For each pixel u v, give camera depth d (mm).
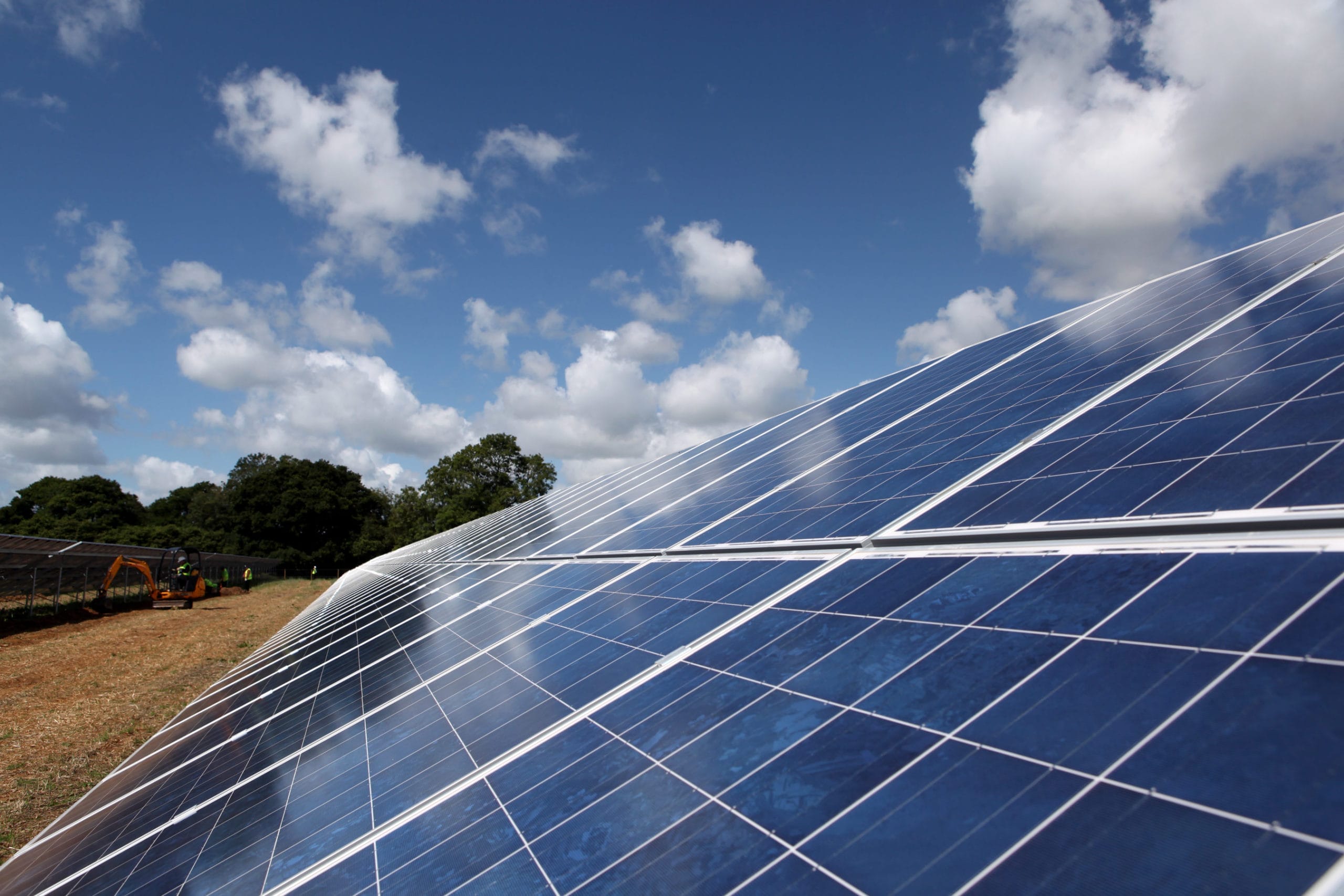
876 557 7652
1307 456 5129
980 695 4320
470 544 36344
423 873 5438
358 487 151500
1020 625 4887
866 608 6383
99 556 62062
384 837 6375
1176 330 10539
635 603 10273
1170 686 3588
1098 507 6117
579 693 7672
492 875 4957
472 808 6156
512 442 135125
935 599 5891
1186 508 5320
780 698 5504
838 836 3746
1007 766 3633
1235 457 5707
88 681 33875
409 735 8953
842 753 4441
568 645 9742
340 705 12062
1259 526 4637
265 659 22641
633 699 6875
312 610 41875
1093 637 4312
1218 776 2971
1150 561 4883
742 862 3941
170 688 32000
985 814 3408
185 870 7449
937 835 3426
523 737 7156
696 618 8336
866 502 9742
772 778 4523
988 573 5926
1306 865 2457
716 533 12352
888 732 4414
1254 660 3463
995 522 6883
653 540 14570
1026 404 10570
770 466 16672
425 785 7113
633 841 4605
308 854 6637
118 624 57250
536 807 5633
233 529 143125
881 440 13414
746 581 8922
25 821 16828
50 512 147125
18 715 27047
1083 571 5203
